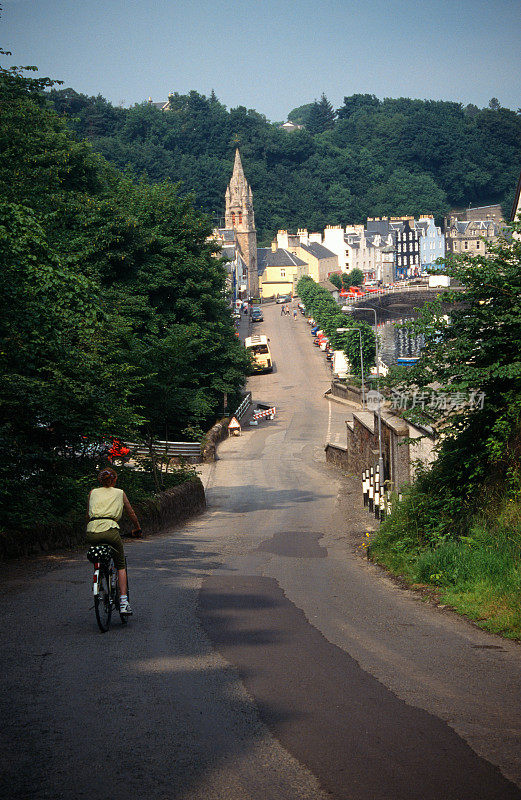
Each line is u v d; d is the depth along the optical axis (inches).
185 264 1876.2
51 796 183.9
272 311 6146.7
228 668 285.0
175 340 1120.2
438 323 560.1
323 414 2691.9
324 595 453.7
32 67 1032.2
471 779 189.2
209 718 231.3
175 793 184.9
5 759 203.5
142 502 877.2
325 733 218.7
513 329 537.3
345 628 357.7
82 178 1711.4
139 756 204.8
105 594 351.3
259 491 1464.1
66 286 684.1
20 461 640.4
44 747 210.8
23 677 271.9
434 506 581.0
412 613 395.9
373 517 1040.2
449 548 487.5
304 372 3759.8
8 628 346.6
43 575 486.6
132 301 1669.5
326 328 4217.5
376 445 1189.1
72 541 642.8
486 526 488.7
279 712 236.1
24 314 658.2
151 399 1115.3
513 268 544.7
